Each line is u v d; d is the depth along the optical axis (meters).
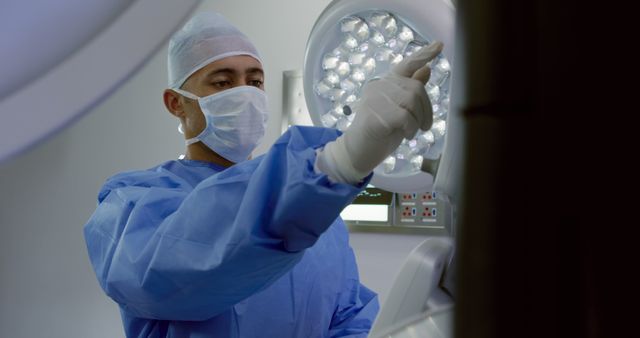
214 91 1.42
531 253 0.26
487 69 0.27
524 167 0.26
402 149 1.04
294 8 2.35
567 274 0.26
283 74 2.28
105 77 0.35
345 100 1.17
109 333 2.75
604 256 0.26
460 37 0.28
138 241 1.06
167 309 1.05
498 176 0.26
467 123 0.27
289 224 0.83
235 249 0.86
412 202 2.04
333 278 1.43
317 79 1.18
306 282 1.34
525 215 0.26
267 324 1.26
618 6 0.26
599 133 0.26
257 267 0.90
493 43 0.26
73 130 2.86
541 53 0.27
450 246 0.65
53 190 2.91
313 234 0.85
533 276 0.26
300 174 0.78
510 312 0.26
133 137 2.73
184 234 0.94
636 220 0.26
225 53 1.42
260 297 1.27
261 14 2.40
